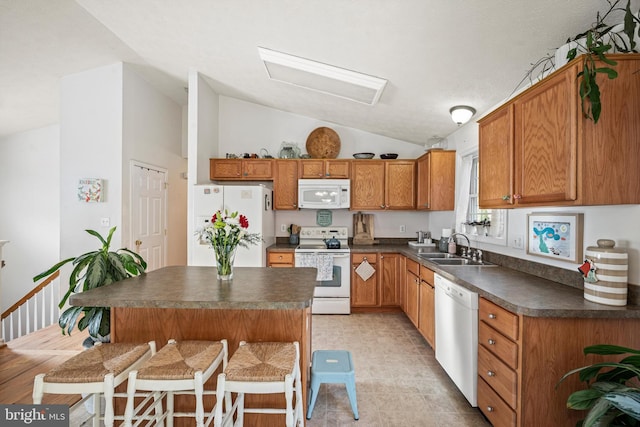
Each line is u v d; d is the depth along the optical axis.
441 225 4.16
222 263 2.05
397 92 3.01
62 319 1.98
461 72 2.40
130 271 2.27
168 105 4.77
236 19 2.51
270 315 1.81
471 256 3.24
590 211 1.87
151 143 4.33
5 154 4.96
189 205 3.83
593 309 1.53
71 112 3.72
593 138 1.50
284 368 1.43
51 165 4.91
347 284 4.00
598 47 1.45
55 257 4.91
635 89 1.49
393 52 2.36
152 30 2.96
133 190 3.93
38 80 3.71
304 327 1.80
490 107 2.92
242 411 1.70
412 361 2.80
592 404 1.24
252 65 3.37
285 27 2.42
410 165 4.32
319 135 4.60
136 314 1.84
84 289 1.97
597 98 1.43
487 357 1.88
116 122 3.71
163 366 1.41
